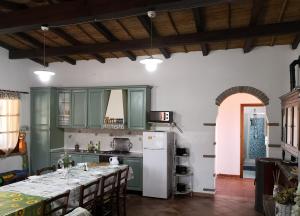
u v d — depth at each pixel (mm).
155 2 3258
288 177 3480
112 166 4773
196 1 3127
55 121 6770
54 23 3857
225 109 7660
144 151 5652
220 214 4664
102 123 6285
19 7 4422
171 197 5664
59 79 7070
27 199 2881
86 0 3625
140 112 5973
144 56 6344
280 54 5445
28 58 6488
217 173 7699
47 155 6590
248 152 8227
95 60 6758
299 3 3900
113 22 4770
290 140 4191
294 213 2250
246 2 3924
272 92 5480
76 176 4016
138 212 4719
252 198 5613
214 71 5844
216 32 4762
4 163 6219
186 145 5988
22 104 6711
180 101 6055
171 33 5098
